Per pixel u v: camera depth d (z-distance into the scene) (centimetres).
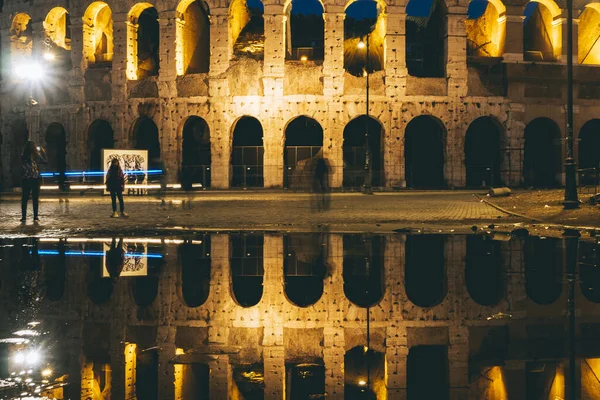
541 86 4888
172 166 4928
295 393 395
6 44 5453
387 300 719
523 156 4872
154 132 5319
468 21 5428
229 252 1212
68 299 697
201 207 2816
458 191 4231
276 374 436
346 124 4834
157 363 454
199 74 4897
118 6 5016
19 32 5466
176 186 4900
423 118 5184
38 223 1984
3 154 5472
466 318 612
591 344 496
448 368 439
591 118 4934
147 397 372
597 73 4922
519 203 2689
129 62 5044
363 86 4825
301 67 4838
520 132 4853
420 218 2120
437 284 824
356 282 855
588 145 5238
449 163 4819
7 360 446
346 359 475
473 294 745
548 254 1132
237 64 4862
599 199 2433
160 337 534
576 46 4925
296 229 1755
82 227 1833
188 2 4988
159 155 5266
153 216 2317
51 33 5347
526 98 4872
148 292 756
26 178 1969
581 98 4931
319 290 793
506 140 4844
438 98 4819
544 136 5166
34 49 5303
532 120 4919
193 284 828
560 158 4903
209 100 4878
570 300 691
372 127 5106
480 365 445
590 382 393
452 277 879
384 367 451
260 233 1644
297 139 5144
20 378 402
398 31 4809
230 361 466
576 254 1130
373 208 2625
